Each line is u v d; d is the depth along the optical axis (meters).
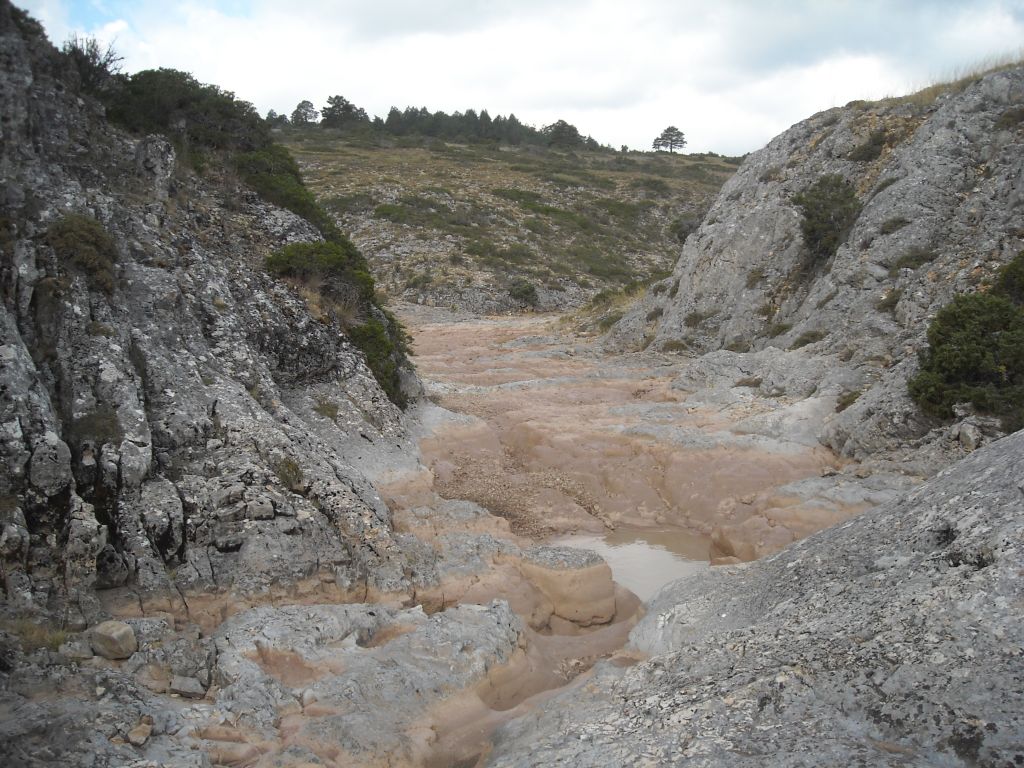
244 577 10.83
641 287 38.91
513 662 10.23
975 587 7.51
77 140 16.70
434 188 66.50
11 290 11.70
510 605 11.94
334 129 95.88
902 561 8.91
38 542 9.80
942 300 20.56
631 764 6.85
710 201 74.38
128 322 13.16
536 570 12.84
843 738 6.57
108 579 10.20
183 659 9.00
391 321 22.00
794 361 21.69
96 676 8.27
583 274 54.69
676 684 8.08
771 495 15.98
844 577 9.35
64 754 6.95
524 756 7.55
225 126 22.70
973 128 24.52
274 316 17.38
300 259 19.27
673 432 19.06
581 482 18.30
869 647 7.40
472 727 8.91
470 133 103.75
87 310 12.30
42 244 12.55
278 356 17.19
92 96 19.19
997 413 15.60
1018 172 22.34
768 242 28.95
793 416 18.92
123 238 14.67
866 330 21.56
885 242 23.75
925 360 17.11
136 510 10.79
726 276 29.59
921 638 7.25
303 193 22.31
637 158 98.81
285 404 16.56
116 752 7.10
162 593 10.30
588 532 16.30
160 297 14.03
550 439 19.78
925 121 26.97
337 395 17.72
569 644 11.57
